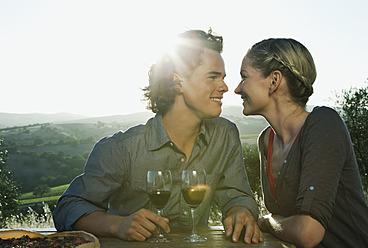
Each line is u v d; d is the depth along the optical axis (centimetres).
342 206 178
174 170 206
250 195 213
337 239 181
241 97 210
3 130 12506
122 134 204
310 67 192
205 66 192
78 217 174
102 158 194
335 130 175
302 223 159
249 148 1166
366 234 176
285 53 190
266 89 195
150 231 162
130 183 201
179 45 196
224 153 217
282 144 199
